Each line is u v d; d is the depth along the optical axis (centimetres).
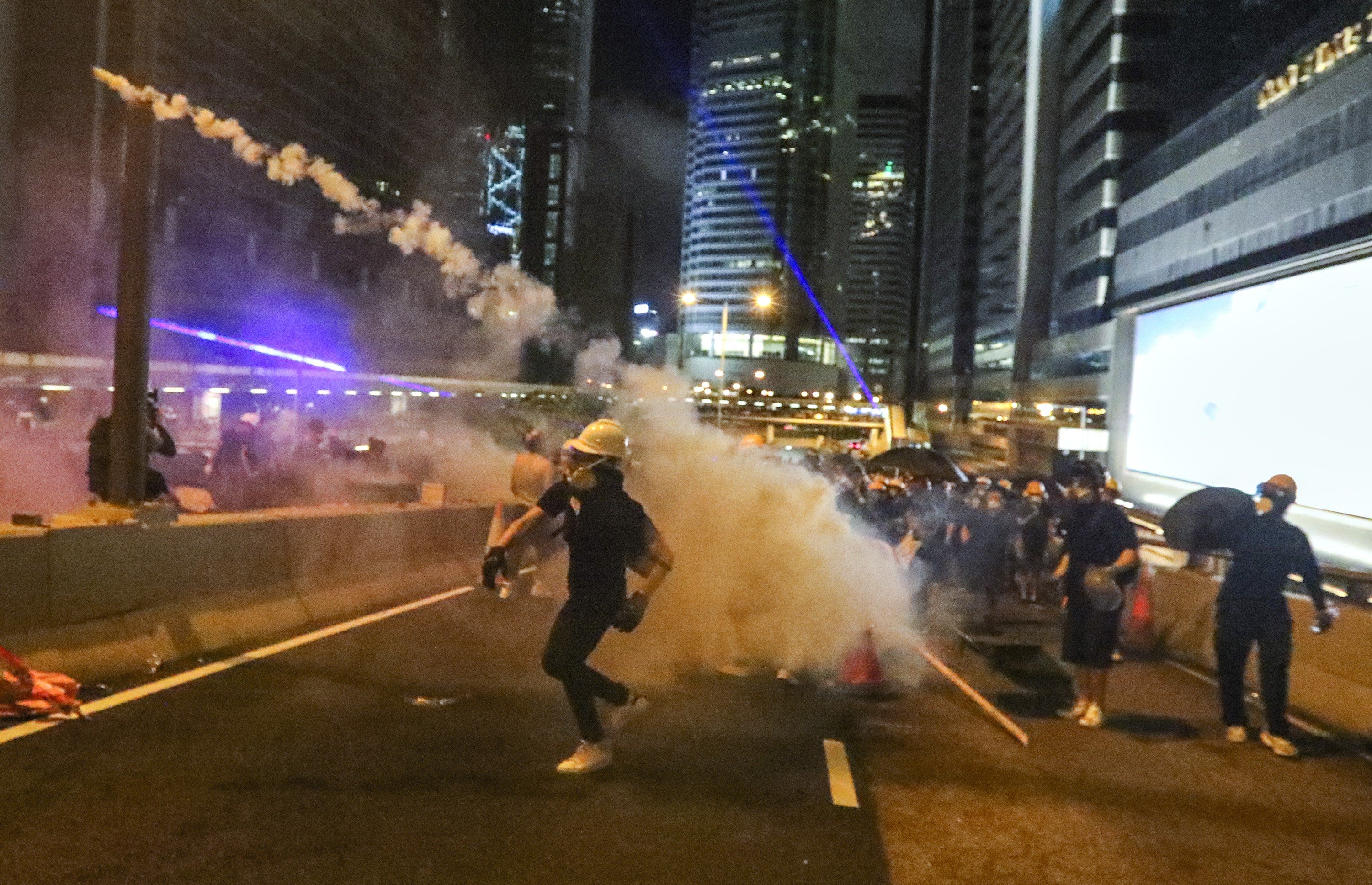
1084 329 7831
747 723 756
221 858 469
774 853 513
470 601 1202
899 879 493
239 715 692
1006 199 10375
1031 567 1553
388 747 641
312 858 475
